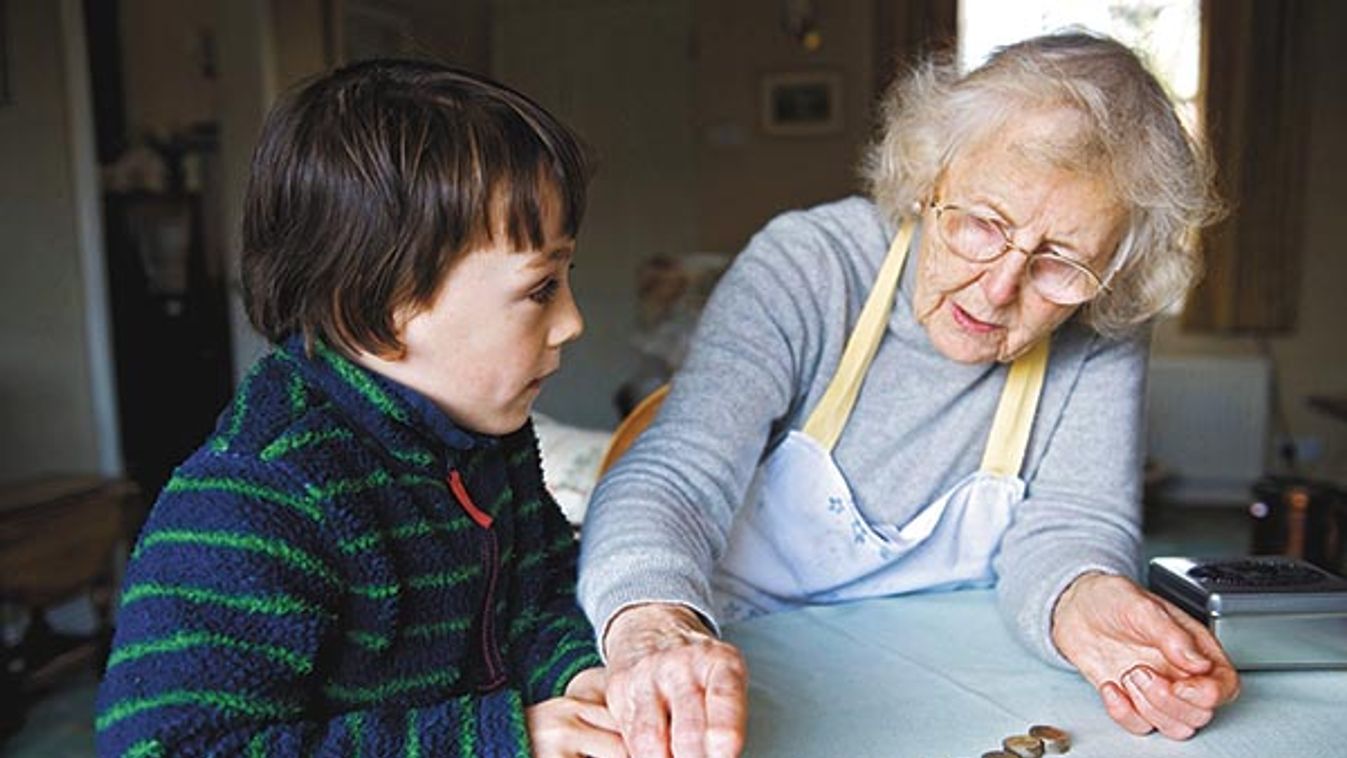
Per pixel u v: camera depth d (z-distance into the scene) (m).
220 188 4.43
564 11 5.30
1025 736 0.77
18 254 3.37
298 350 0.68
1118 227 0.90
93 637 2.92
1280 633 0.88
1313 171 4.64
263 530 0.60
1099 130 0.86
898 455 1.10
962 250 0.92
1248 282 4.67
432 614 0.72
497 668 0.80
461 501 0.74
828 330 1.07
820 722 0.81
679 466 0.95
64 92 3.29
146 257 4.45
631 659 0.71
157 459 4.48
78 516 2.79
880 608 1.09
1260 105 4.50
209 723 0.57
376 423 0.67
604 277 5.35
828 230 1.09
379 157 0.63
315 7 4.25
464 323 0.66
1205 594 0.90
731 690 0.64
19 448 3.43
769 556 1.13
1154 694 0.79
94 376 3.41
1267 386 4.68
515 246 0.65
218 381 4.50
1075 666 0.89
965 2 4.70
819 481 1.09
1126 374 1.11
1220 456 4.77
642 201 5.31
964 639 1.00
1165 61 1.00
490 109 0.67
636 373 4.84
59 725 2.57
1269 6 4.43
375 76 0.70
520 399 0.71
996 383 1.09
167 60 4.56
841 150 5.05
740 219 5.21
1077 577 0.96
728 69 5.13
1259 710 0.83
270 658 0.60
